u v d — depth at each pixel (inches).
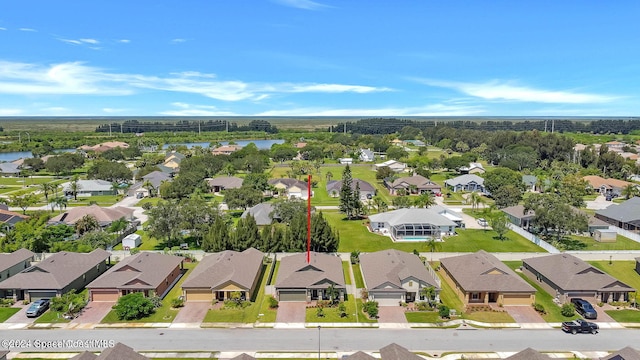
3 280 2503.7
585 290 2263.8
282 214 3604.8
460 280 2367.1
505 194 4402.1
